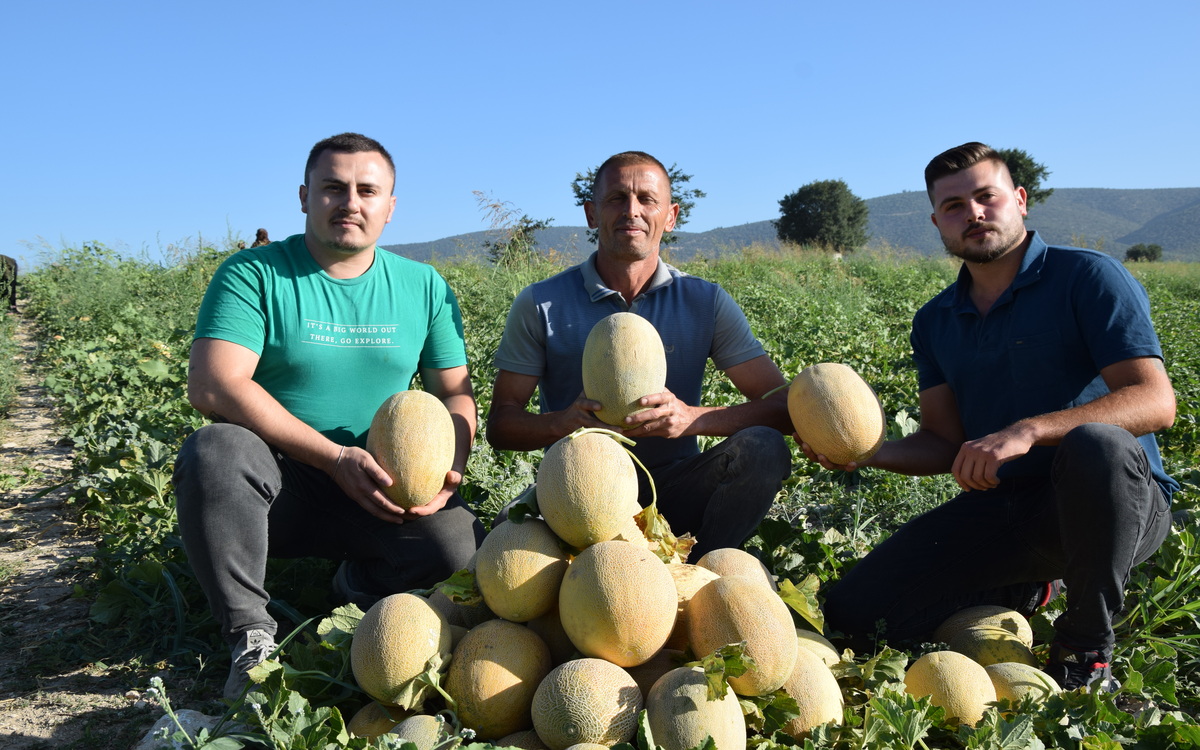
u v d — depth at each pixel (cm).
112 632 364
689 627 246
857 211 7006
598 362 341
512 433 378
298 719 234
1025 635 314
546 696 225
